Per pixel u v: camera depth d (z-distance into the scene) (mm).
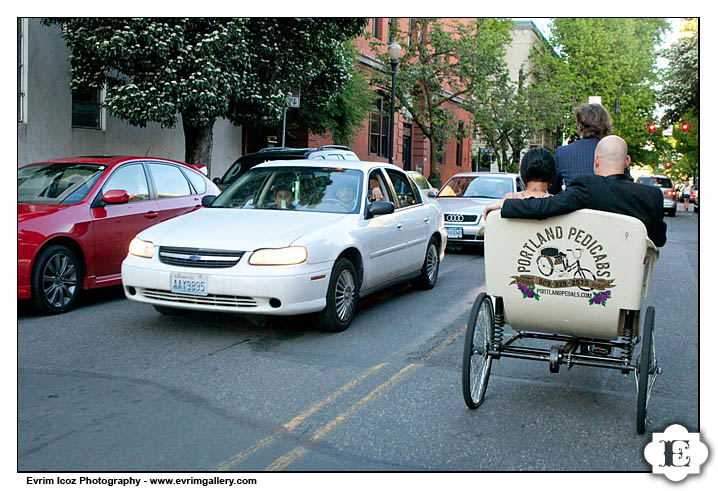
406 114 30156
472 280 10344
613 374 5656
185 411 4551
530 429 4359
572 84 40031
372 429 4297
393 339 6617
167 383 5137
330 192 7609
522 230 4430
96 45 13219
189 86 13562
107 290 8984
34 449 3910
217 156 22562
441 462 3824
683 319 7965
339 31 16297
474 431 4297
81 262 7715
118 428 4234
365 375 5418
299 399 4824
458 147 44406
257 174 8070
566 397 5027
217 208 7578
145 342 6309
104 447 3945
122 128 18797
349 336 6699
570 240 4324
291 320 7285
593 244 4270
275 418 4449
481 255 13734
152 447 3955
